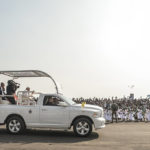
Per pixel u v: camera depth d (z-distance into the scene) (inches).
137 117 815.1
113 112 772.6
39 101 425.4
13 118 423.5
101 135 432.5
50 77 493.0
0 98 444.5
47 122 415.2
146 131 495.8
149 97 1312.7
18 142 358.9
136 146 337.1
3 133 437.7
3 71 460.4
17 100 431.5
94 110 410.9
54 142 361.1
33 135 421.1
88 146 334.3
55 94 430.0
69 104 418.0
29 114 419.2
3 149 314.0
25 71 462.0
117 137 411.5
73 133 448.8
